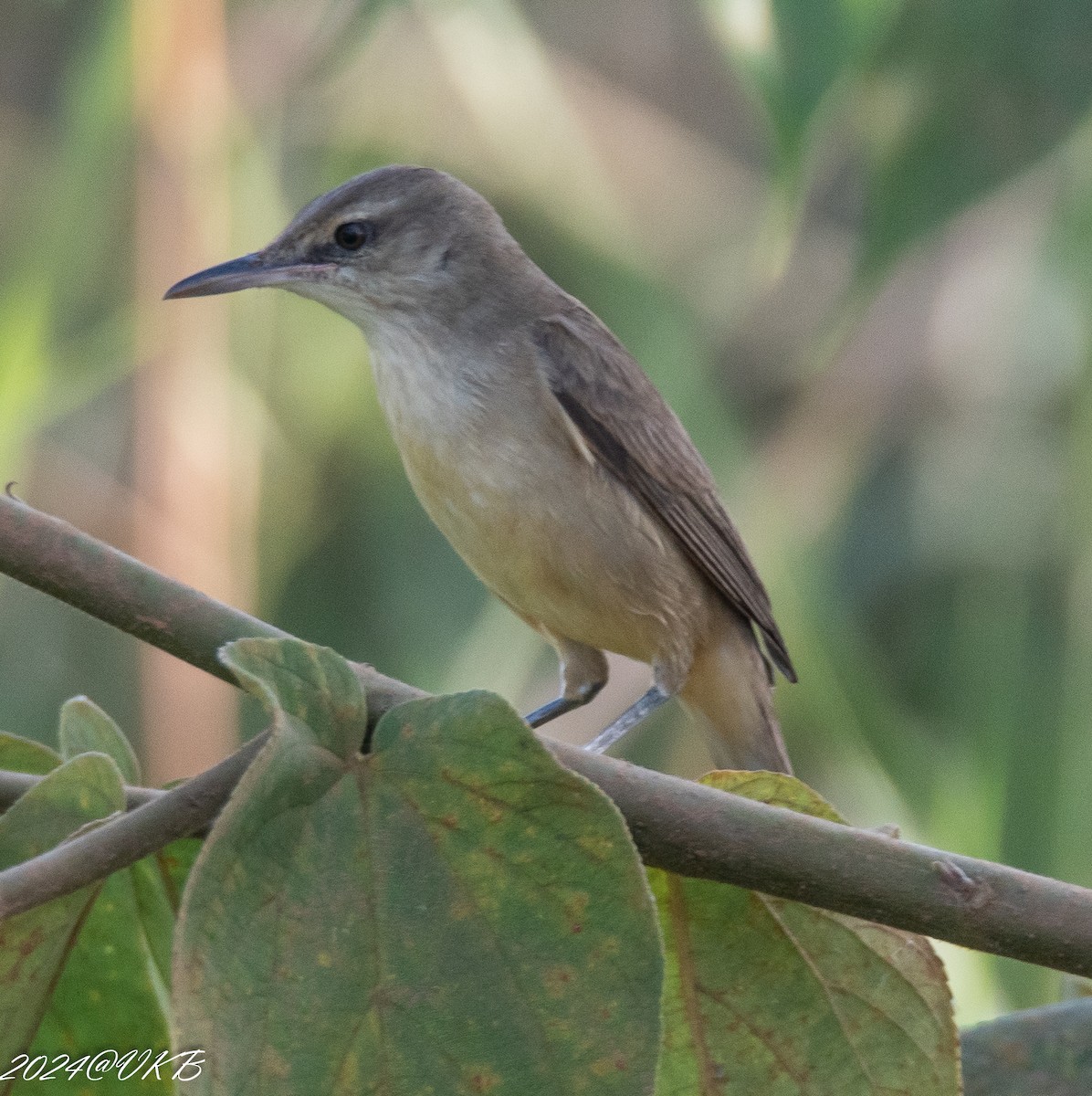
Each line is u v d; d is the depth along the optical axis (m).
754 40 7.57
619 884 3.66
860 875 4.08
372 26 11.33
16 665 12.15
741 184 13.37
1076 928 4.04
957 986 8.95
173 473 11.33
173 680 11.59
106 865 3.63
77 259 10.41
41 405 10.48
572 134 12.12
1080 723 10.34
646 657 8.99
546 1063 3.62
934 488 12.62
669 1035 4.49
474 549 8.65
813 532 12.53
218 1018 3.46
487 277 8.70
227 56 10.94
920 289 13.04
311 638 12.27
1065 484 11.34
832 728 10.70
